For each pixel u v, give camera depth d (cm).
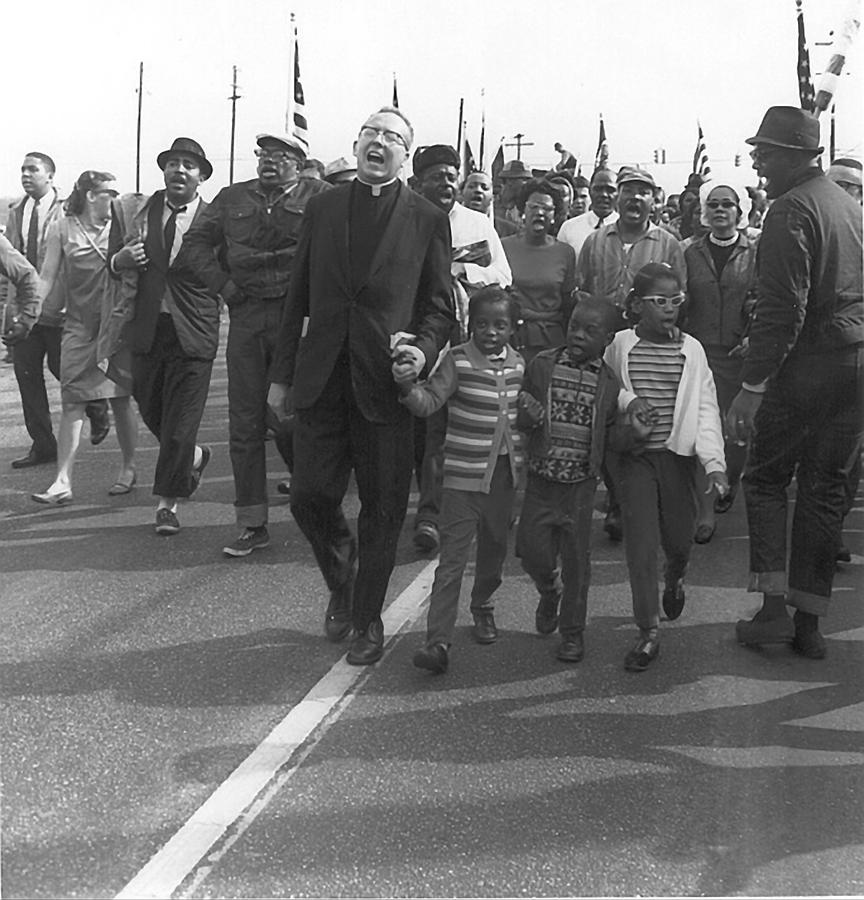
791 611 494
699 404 436
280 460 813
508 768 352
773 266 425
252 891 288
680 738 376
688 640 466
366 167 419
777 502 454
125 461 700
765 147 439
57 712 388
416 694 406
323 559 452
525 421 424
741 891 291
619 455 442
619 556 578
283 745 365
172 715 386
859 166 568
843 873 299
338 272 419
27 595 506
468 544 427
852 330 431
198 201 605
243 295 557
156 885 289
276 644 452
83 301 669
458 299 599
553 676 426
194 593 511
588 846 310
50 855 302
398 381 405
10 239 772
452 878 295
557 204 813
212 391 1122
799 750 369
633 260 614
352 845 308
